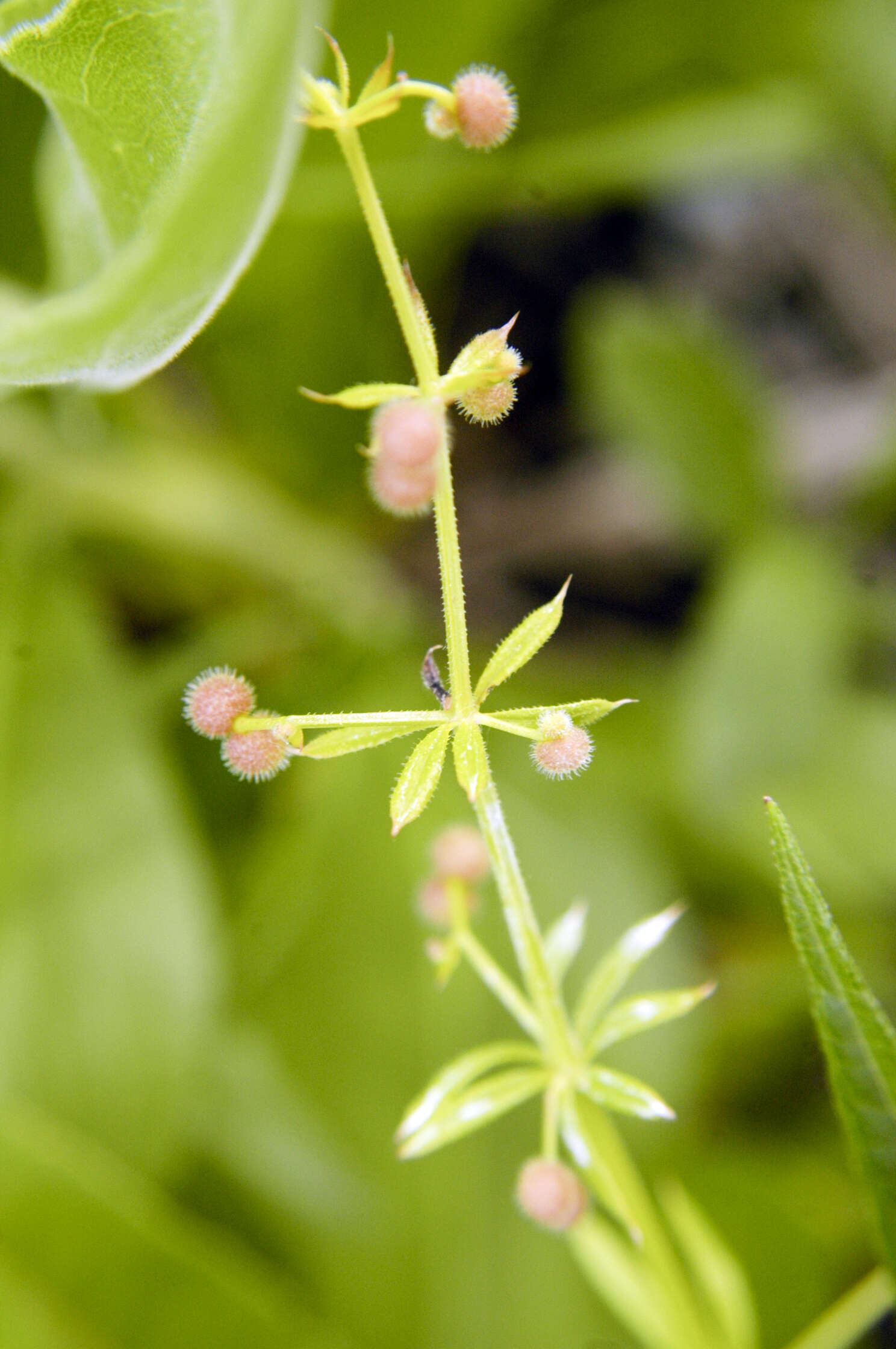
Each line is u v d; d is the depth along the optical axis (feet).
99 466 1.14
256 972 0.98
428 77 1.05
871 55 1.10
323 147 1.04
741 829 1.02
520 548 1.39
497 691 1.22
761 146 1.13
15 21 0.60
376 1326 0.88
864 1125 0.68
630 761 1.12
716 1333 0.73
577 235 1.40
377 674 1.18
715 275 1.40
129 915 0.94
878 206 1.29
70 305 0.59
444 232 1.23
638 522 1.37
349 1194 0.91
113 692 1.01
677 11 1.09
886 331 1.37
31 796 0.97
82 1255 0.81
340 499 1.30
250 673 1.18
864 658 1.24
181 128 0.60
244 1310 0.82
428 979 0.97
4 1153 0.81
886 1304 0.76
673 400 1.15
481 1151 0.92
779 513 1.17
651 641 1.36
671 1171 0.91
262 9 0.57
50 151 0.73
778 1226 0.89
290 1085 0.95
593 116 1.13
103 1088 0.90
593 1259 0.75
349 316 1.23
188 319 0.60
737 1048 1.02
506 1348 0.87
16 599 1.05
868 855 0.99
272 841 1.07
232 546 1.18
